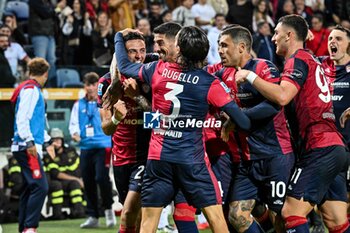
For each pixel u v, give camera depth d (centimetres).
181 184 887
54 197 1683
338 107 1072
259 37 2023
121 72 923
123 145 988
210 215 884
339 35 1071
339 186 999
